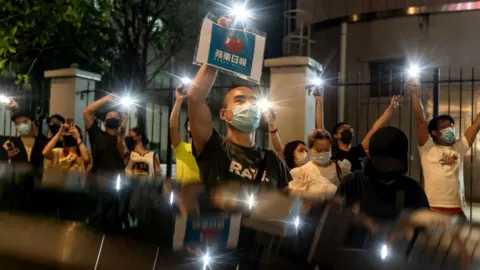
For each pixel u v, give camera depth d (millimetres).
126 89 11883
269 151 3461
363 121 10508
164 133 12328
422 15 10172
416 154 9688
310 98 7238
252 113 3348
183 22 12859
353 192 3164
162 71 13461
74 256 1319
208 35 3203
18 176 2342
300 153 5355
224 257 1206
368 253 1249
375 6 10680
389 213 1728
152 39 12297
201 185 2174
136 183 2182
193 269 1161
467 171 9664
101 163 6105
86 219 1514
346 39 10930
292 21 12969
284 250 1251
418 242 1349
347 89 10156
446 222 1595
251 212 1590
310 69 7270
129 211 1590
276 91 7250
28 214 1585
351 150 5258
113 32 12078
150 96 12242
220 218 1507
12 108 8117
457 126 9875
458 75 9930
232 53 3275
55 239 1406
